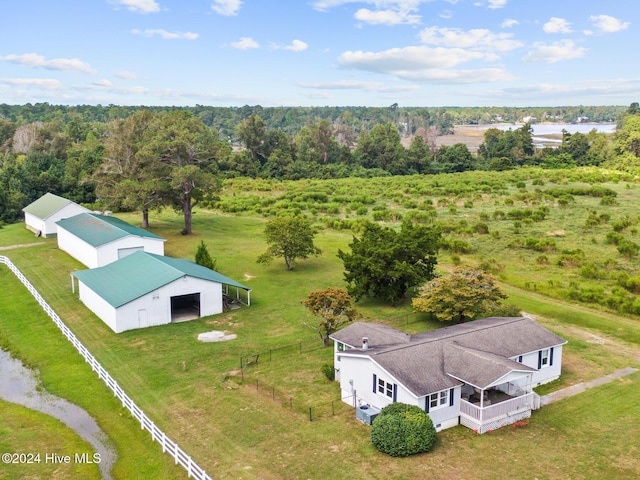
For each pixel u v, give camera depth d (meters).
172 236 66.81
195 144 65.06
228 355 32.19
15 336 36.09
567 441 22.47
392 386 23.69
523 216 73.38
